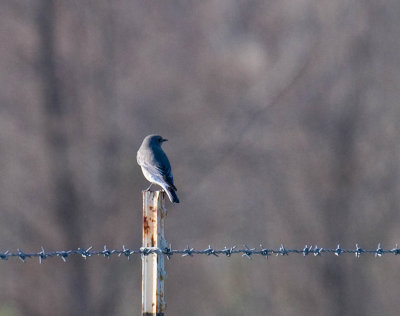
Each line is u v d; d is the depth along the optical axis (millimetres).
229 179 23719
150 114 23281
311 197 22375
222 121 24109
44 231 21391
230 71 24516
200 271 22219
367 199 22250
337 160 22438
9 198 21344
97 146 21938
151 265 7039
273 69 24500
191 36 24250
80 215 21516
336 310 21156
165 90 23609
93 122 22062
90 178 21797
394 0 23234
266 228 22938
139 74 23203
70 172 21609
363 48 23250
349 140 22531
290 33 24938
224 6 24797
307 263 21578
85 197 21625
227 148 23828
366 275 21578
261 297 21562
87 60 22172
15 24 21812
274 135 23562
